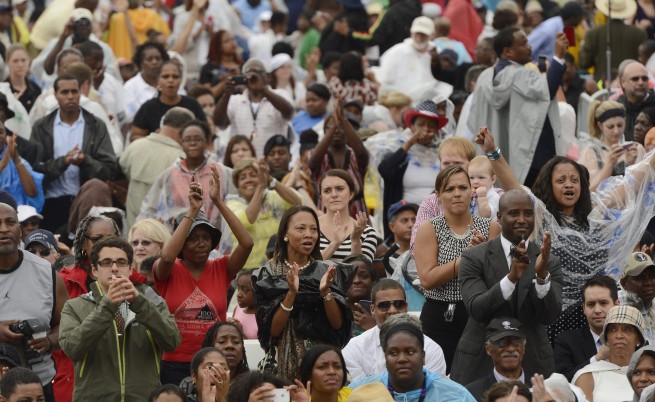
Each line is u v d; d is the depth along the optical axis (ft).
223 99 181.57
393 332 114.01
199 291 125.29
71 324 118.73
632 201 131.64
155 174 163.12
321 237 138.21
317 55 219.00
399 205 146.72
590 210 128.88
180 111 166.20
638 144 150.41
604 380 120.16
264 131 182.91
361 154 161.07
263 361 118.62
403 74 204.64
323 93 187.93
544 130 158.81
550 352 117.91
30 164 166.30
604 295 124.36
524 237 118.21
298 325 117.91
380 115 186.29
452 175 124.57
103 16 219.00
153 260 130.52
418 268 124.36
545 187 128.57
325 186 138.92
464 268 118.83
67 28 193.26
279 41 223.10
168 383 122.21
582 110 182.70
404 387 113.60
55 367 126.31
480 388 116.37
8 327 124.16
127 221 163.43
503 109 159.53
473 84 187.21
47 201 166.09
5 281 125.80
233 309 145.59
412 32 205.87
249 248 125.90
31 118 179.93
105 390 118.32
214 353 115.65
